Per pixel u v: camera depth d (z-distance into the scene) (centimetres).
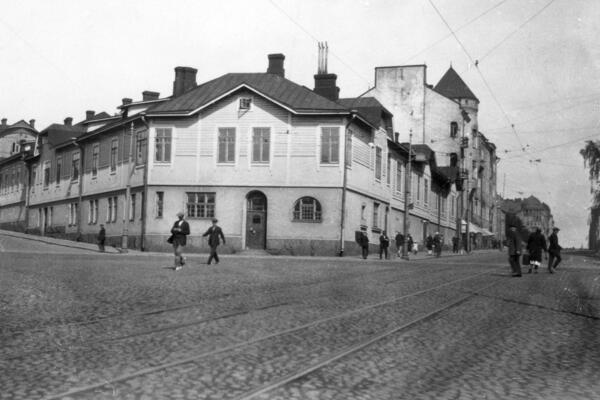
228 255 3962
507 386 692
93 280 1802
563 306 1439
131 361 756
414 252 5194
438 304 1401
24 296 1373
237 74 4681
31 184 6631
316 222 4156
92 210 5216
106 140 5069
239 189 4250
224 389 637
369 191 4619
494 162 10394
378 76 6975
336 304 1357
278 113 4244
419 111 6856
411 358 822
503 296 1627
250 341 899
